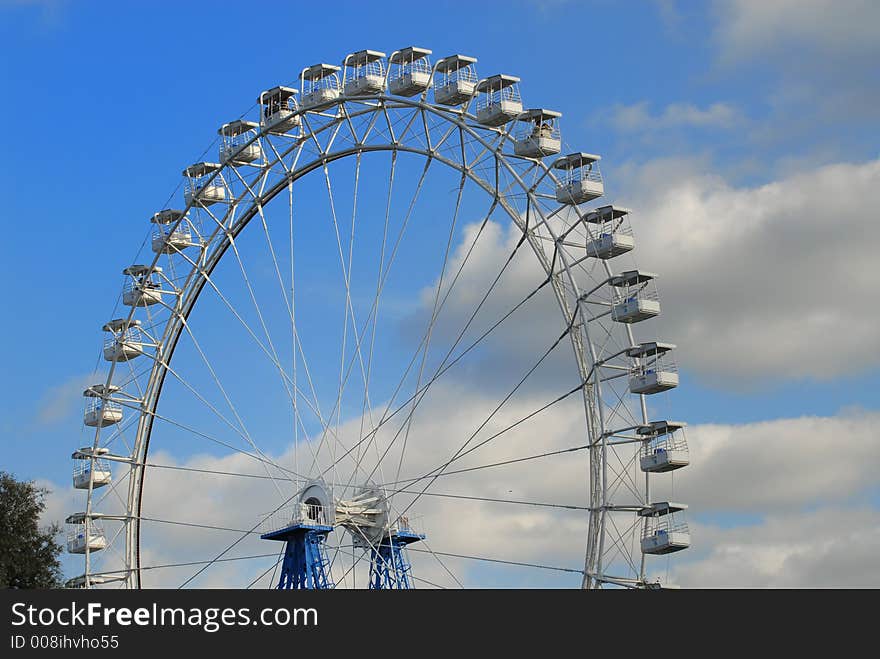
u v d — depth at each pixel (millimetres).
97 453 99375
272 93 90375
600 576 75812
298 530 84250
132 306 99438
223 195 95562
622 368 78438
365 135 85625
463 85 82000
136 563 96688
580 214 80562
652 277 79375
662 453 77000
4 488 94188
